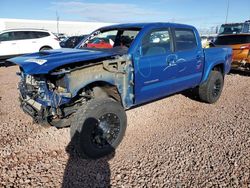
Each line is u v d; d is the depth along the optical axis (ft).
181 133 13.55
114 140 11.66
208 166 10.34
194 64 15.84
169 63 13.93
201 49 16.47
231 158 10.89
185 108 17.69
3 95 21.63
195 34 16.12
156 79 13.43
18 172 10.08
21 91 12.61
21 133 13.60
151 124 14.92
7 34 43.37
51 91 10.57
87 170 10.29
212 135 13.23
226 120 15.35
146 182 9.44
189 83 16.06
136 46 12.29
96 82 11.46
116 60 11.39
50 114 10.81
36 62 10.24
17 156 11.28
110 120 11.38
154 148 11.93
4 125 14.65
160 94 14.33
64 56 10.89
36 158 11.14
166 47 14.01
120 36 14.84
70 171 10.21
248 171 9.94
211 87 17.81
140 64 12.39
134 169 10.28
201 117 15.96
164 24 14.06
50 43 47.29
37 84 10.91
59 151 11.78
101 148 11.16
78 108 11.16
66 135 13.37
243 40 29.55
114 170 10.26
